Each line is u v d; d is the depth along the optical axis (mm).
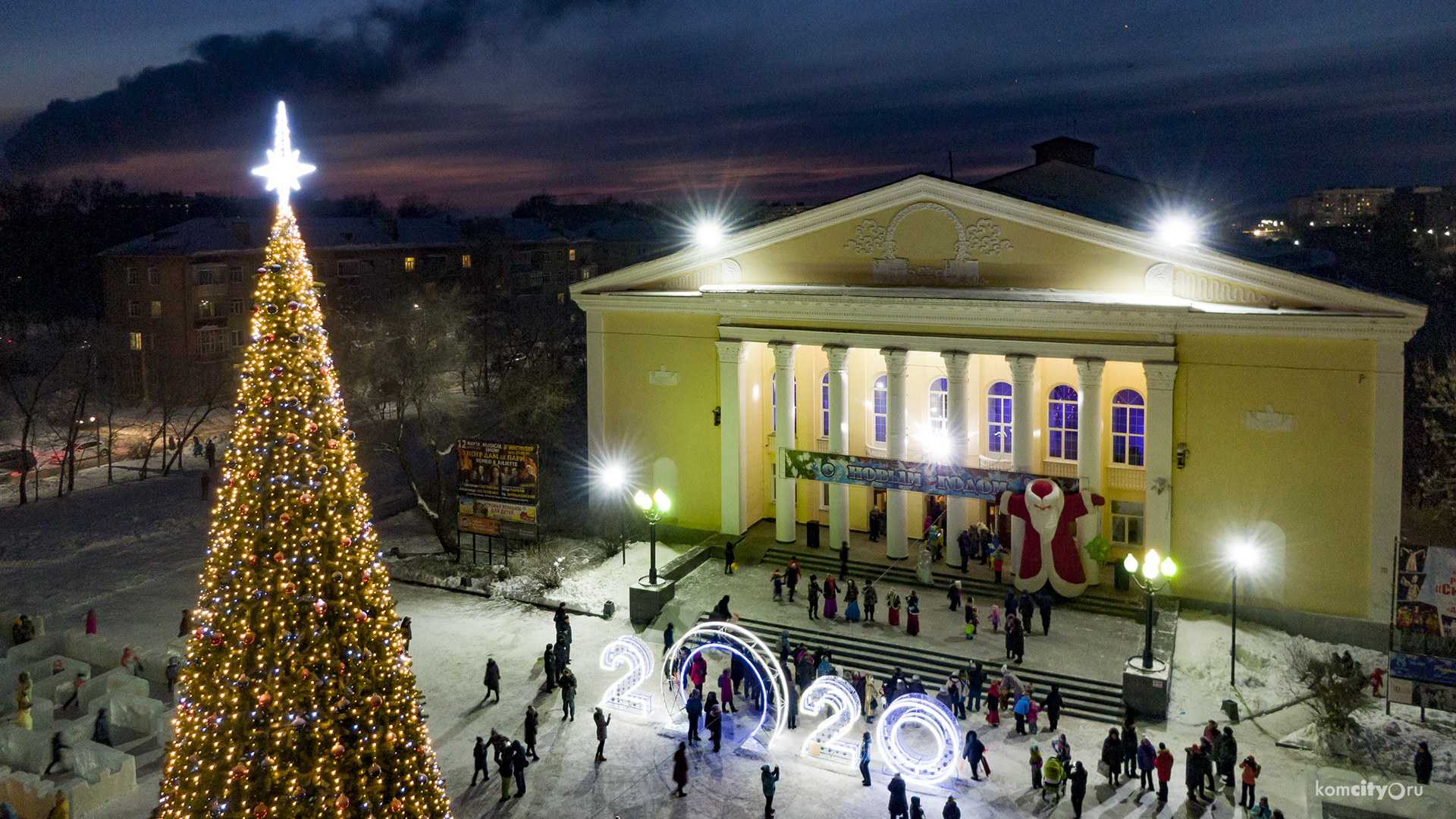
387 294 85438
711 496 41781
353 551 13383
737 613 34625
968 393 39438
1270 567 32875
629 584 38219
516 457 38812
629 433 43125
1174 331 33219
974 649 31562
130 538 45250
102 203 118188
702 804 24594
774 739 27406
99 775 24219
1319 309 32031
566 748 27219
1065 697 29000
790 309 38688
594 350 43250
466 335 76250
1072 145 47375
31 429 66312
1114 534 37094
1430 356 50406
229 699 12664
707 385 41312
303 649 12820
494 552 42344
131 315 75125
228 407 72000
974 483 35406
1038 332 35156
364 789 13148
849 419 42000
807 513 42719
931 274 37656
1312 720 27547
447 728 28219
